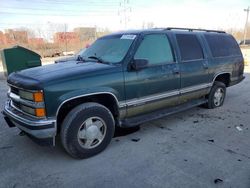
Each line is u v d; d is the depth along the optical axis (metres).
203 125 4.87
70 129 3.39
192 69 4.90
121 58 3.93
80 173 3.24
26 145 4.07
